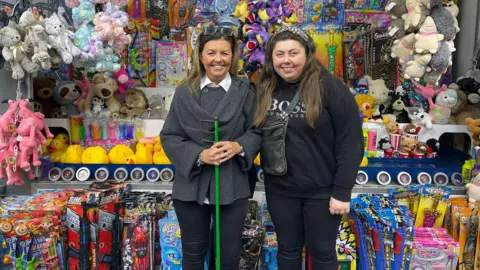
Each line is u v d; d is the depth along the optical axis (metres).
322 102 1.73
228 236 1.87
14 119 2.25
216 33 1.74
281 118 1.78
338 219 1.88
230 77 1.85
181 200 1.83
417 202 2.47
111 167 2.63
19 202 2.32
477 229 2.30
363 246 2.28
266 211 2.47
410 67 2.33
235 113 1.79
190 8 3.20
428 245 2.21
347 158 1.75
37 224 2.16
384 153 2.76
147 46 3.11
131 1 3.17
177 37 3.18
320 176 1.82
